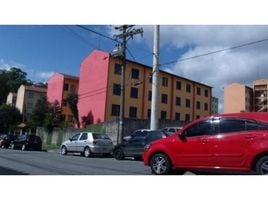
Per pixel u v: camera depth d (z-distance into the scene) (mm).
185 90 67000
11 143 37156
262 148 8648
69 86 65375
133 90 55312
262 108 94500
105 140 23219
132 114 54719
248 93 95062
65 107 63938
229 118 9391
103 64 52812
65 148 24641
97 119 51750
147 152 10648
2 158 18297
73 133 41031
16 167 13531
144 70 57125
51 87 67250
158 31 25016
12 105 78688
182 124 37844
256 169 8703
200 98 70375
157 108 24547
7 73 102375
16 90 98875
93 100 53125
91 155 23266
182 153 9906
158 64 24906
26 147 33625
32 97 82375
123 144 20312
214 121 9586
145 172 11984
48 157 20203
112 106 51844
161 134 19062
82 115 54406
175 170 10250
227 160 9125
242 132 9078
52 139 46719
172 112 63594
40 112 56188
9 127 74125
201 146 9578
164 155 10273
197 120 9906
